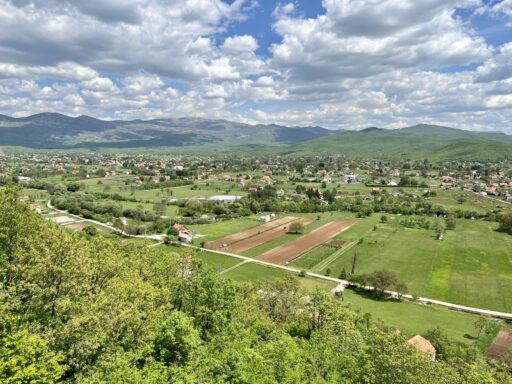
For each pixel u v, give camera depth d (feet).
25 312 108.06
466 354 225.56
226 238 553.64
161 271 181.88
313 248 516.73
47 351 90.38
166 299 152.05
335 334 188.34
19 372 76.28
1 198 138.92
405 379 115.96
